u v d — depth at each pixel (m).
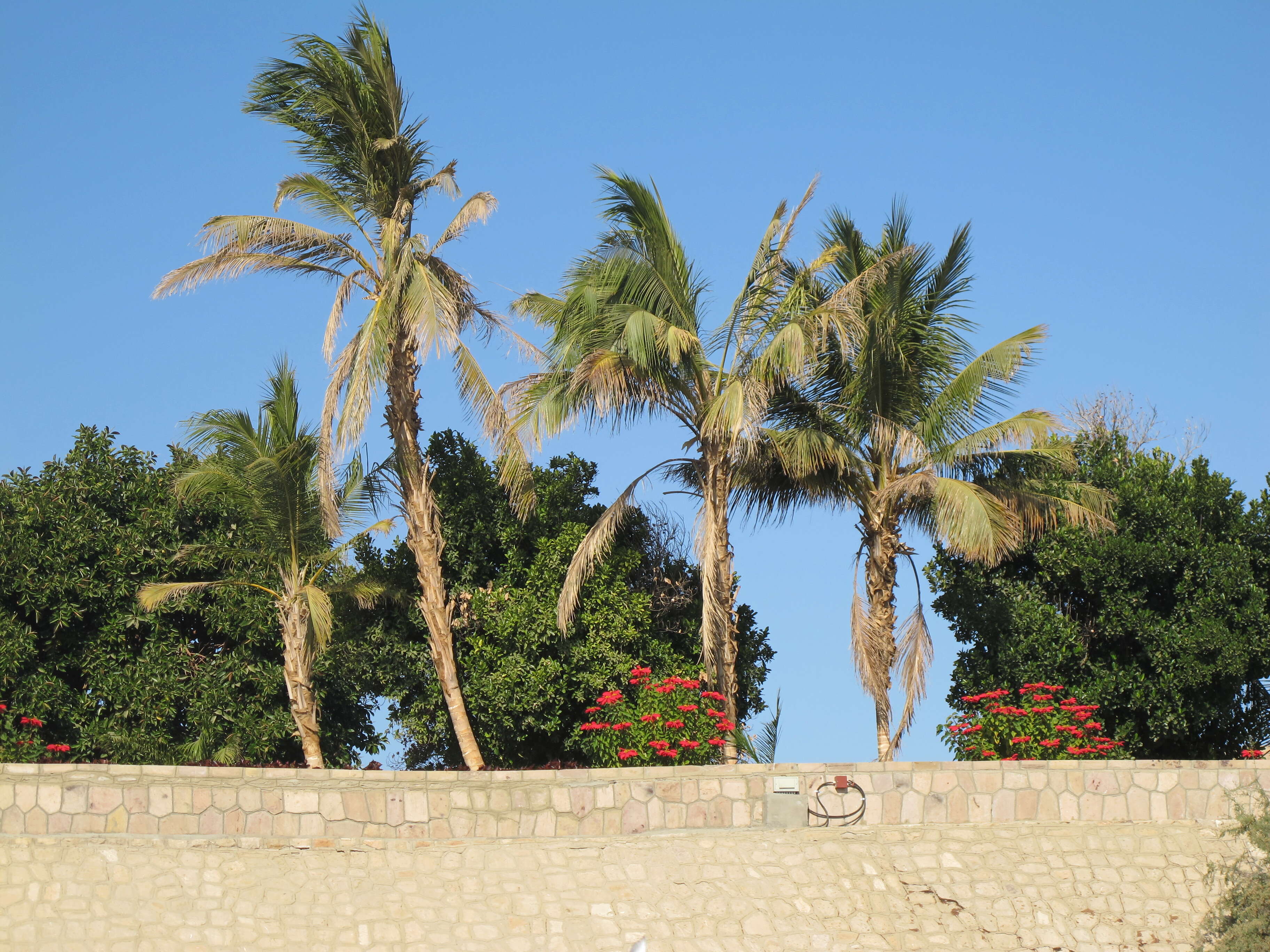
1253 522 21.25
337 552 19.62
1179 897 15.93
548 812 16.19
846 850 16.19
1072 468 20.47
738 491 21.59
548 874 15.30
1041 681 21.41
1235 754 21.47
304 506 19.56
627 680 20.80
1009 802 16.89
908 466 20.23
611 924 14.70
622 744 18.11
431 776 16.03
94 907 13.77
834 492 20.89
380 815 15.73
